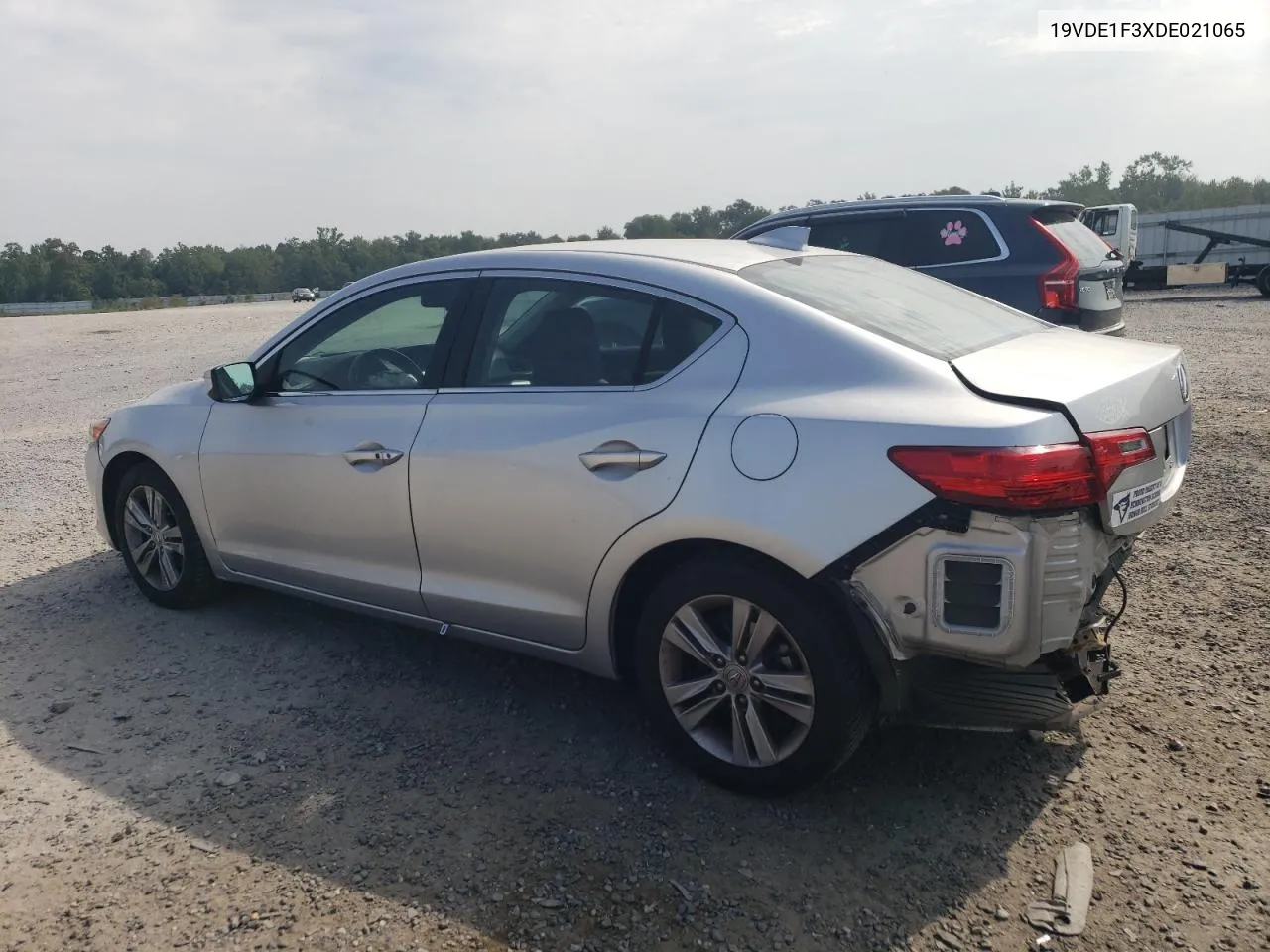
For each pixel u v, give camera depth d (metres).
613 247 3.76
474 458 3.52
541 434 3.38
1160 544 5.31
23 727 3.76
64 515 6.80
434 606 3.80
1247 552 5.12
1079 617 2.76
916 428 2.76
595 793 3.24
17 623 4.78
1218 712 3.60
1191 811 3.04
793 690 3.00
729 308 3.24
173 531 4.79
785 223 8.77
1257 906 2.64
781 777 3.08
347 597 4.14
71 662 4.32
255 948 2.57
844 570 2.82
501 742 3.59
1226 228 28.05
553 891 2.77
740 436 2.98
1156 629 4.29
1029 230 7.76
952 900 2.70
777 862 2.88
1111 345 3.53
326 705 3.90
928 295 3.84
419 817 3.13
